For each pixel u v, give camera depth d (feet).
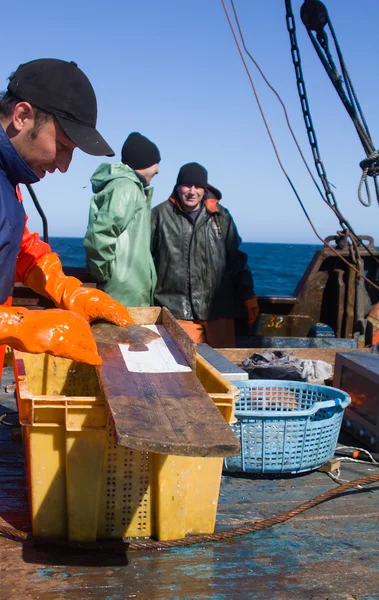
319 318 24.08
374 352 16.19
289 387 13.21
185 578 8.18
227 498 10.64
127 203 16.15
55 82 7.42
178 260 19.26
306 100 16.46
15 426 13.39
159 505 8.91
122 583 8.01
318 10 15.19
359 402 13.60
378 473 11.96
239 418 11.09
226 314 19.93
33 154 7.62
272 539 9.24
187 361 9.25
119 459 8.82
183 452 6.19
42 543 8.77
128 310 12.02
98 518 8.95
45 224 16.19
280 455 11.20
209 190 19.98
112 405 7.18
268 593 7.90
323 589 8.02
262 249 358.23
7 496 10.24
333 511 10.19
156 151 17.66
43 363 11.93
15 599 7.61
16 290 21.18
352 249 23.12
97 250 16.17
